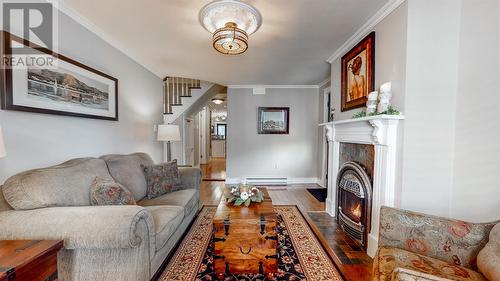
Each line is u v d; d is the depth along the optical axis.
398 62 1.88
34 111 1.78
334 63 3.23
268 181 5.32
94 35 2.46
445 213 1.84
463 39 1.75
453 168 1.82
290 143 5.32
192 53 3.16
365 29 2.36
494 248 1.06
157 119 4.14
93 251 1.41
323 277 1.82
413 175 1.82
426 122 1.81
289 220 3.01
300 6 1.99
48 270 1.08
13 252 1.02
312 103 5.28
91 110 2.40
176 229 2.14
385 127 1.91
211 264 1.98
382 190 1.98
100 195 1.69
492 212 1.56
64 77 2.05
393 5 1.91
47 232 1.27
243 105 5.25
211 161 9.33
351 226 2.49
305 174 5.37
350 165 2.53
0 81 1.57
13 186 1.43
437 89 1.81
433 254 1.29
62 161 2.07
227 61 3.50
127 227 1.31
